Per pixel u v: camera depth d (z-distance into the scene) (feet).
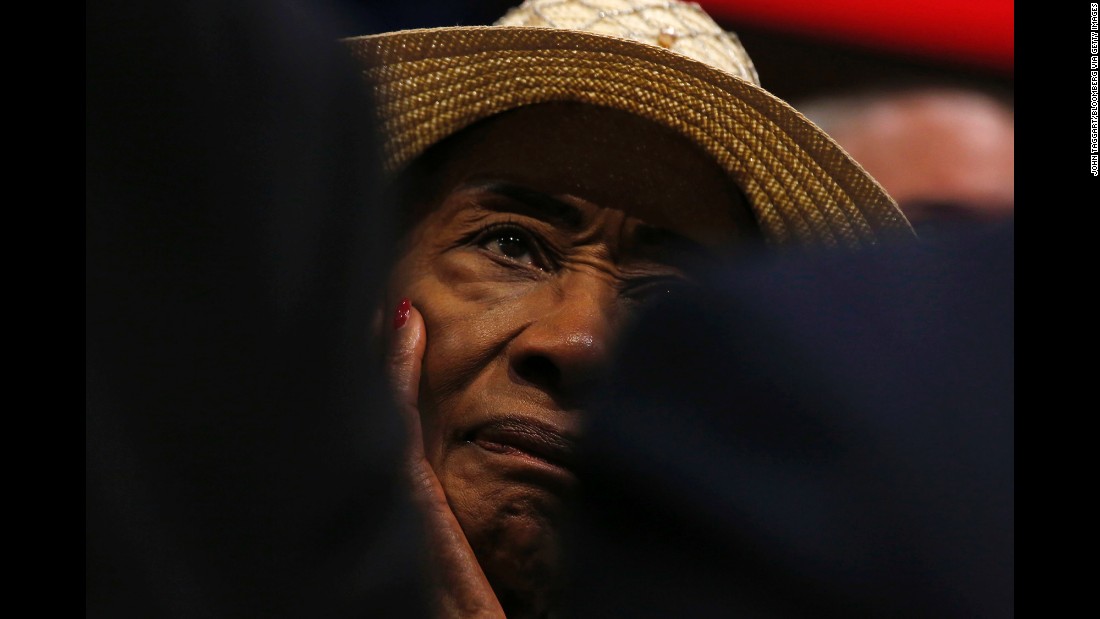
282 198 5.39
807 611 9.62
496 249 14.60
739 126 14.57
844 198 14.96
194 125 5.19
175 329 5.07
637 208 14.56
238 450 5.21
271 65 5.51
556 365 13.37
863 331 10.06
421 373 13.82
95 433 4.78
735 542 9.99
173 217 5.10
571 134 14.62
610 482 11.53
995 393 9.48
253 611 5.25
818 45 30.78
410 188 14.80
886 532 9.46
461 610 12.00
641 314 13.65
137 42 5.13
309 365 5.44
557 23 15.43
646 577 10.66
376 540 5.85
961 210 26.14
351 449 5.62
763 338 10.51
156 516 4.99
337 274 5.56
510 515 13.19
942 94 28.07
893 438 9.63
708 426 10.52
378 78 13.99
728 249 15.06
